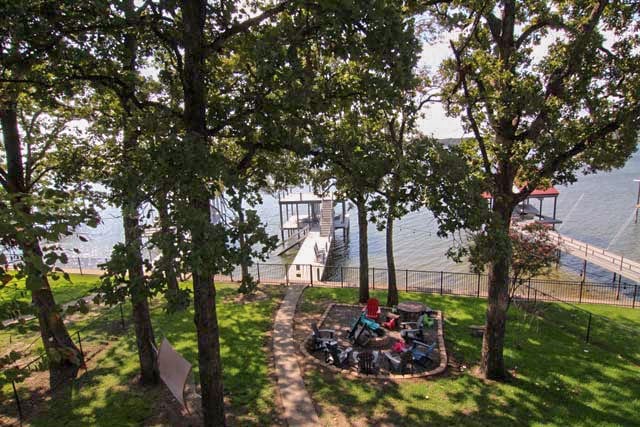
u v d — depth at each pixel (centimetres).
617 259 2631
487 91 1054
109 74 823
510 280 1608
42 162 1209
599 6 904
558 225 4600
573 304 1847
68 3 603
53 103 859
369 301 1603
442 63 1166
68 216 455
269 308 1734
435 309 1736
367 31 643
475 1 980
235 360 1269
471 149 1142
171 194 574
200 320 827
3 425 956
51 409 1018
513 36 1046
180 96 939
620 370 1217
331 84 849
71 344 1207
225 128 973
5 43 647
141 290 546
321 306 1781
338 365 1234
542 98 932
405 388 1107
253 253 606
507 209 1117
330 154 839
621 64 953
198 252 513
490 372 1157
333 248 3947
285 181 1307
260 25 819
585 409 1006
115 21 641
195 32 711
